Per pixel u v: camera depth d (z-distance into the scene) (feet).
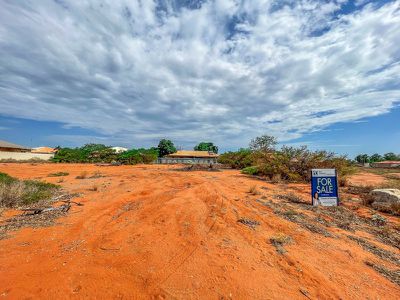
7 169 70.18
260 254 12.84
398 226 18.98
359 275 11.12
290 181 46.96
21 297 8.82
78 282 9.82
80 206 23.12
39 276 10.25
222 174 63.52
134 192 30.83
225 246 13.67
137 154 131.44
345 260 12.61
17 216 19.62
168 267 11.12
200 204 24.09
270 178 52.34
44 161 132.46
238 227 17.16
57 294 9.02
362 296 9.48
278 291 9.52
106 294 9.08
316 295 9.38
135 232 15.84
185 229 16.44
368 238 16.38
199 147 255.70
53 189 32.30
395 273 11.50
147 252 12.64
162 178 50.14
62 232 15.81
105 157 142.00
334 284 10.22
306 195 32.12
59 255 12.32
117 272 10.64
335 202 25.85
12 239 14.51
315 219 20.39
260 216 20.30
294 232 16.61
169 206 22.89
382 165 176.45
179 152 184.03
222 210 21.81
